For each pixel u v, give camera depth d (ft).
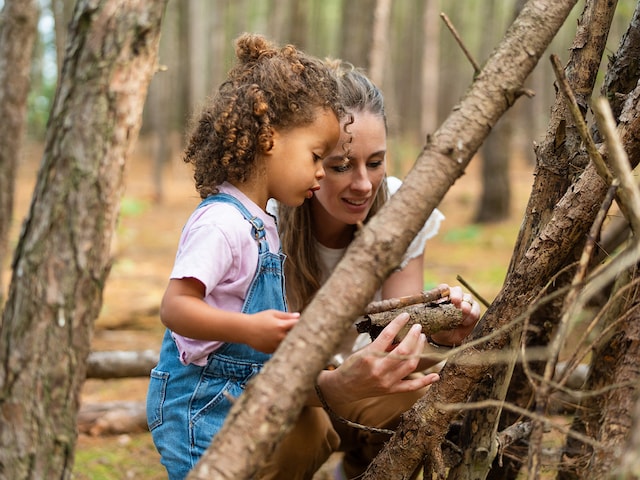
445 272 22.84
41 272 6.15
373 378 5.22
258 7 75.92
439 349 5.99
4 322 6.31
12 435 6.11
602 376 5.58
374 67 20.04
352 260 3.78
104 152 6.21
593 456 4.50
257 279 5.48
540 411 3.97
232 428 3.66
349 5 27.76
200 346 5.55
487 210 32.30
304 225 6.97
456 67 69.72
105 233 6.29
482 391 5.44
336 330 3.73
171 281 5.08
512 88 3.95
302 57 5.79
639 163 5.07
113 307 17.93
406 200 3.82
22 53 12.09
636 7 5.66
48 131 6.32
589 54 5.49
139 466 9.75
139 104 6.38
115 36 6.20
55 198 6.18
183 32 57.26
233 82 5.71
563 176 5.54
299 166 5.54
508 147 32.07
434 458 5.25
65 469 6.23
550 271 5.10
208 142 5.70
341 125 6.22
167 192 44.83
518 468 6.45
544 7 4.03
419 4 64.13
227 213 5.40
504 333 5.07
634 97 4.93
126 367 11.19
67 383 6.21
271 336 4.70
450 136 3.88
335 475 8.05
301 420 6.56
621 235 7.84
